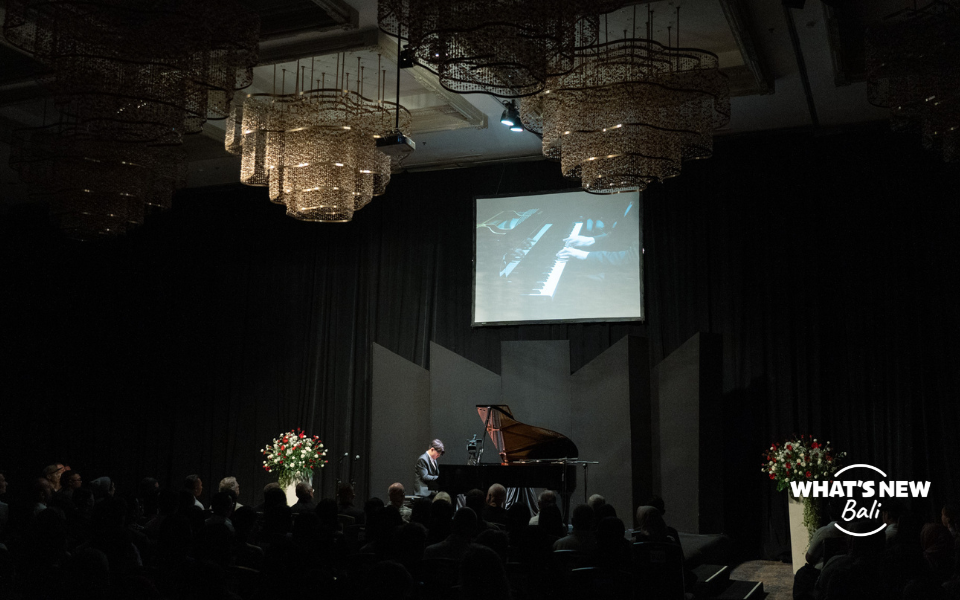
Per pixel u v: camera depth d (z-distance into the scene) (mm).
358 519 6668
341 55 8648
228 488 7020
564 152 7430
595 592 3916
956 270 9398
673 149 7250
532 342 10992
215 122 10664
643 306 10641
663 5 7652
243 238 13273
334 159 8055
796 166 10289
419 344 11805
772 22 7742
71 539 5277
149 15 5906
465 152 11492
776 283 10172
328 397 12234
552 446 9500
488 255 11523
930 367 9391
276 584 3135
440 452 10250
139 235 13977
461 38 4941
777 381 9992
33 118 10805
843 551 4773
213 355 13156
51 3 5719
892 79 6902
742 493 9914
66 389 14031
